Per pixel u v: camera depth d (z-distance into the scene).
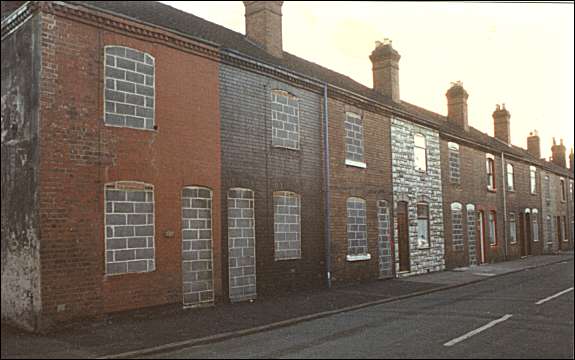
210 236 13.31
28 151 10.58
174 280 12.28
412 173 22.72
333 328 10.57
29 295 10.28
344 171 18.48
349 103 19.03
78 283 10.56
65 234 10.45
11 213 10.99
